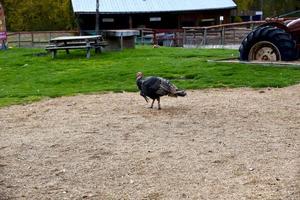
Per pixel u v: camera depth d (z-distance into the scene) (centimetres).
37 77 1532
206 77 1319
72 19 5316
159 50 2195
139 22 4194
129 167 623
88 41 1972
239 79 1258
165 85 939
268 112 902
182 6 4184
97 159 661
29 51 2394
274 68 1377
